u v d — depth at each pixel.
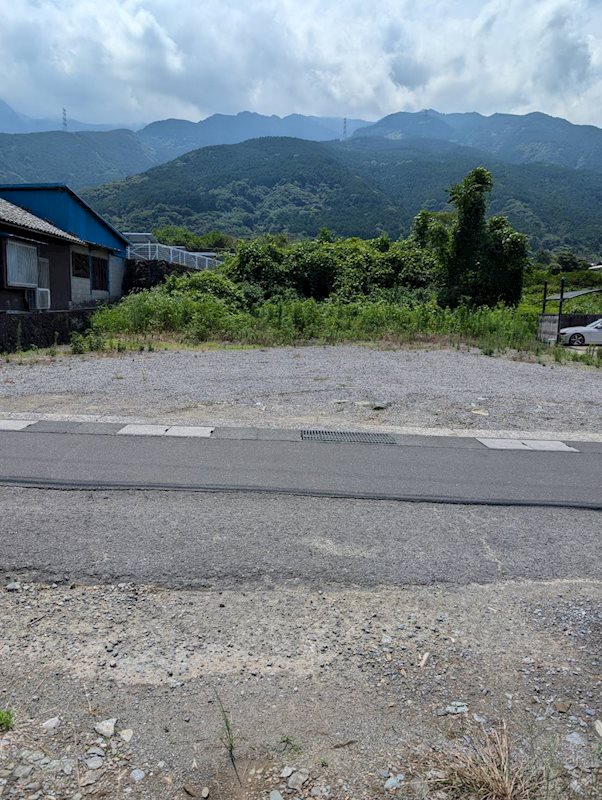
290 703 2.36
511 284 25.16
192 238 67.50
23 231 17.47
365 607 3.05
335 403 8.14
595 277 49.12
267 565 3.44
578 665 2.63
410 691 2.44
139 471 4.98
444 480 5.01
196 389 8.87
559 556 3.67
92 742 2.15
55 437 5.97
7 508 4.16
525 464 5.54
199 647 2.69
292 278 27.09
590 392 9.69
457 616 3.00
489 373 11.61
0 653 2.62
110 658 2.60
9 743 2.14
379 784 2.00
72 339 14.09
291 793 1.96
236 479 4.86
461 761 2.09
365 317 19.77
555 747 2.17
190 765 2.06
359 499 4.52
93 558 3.46
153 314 17.97
